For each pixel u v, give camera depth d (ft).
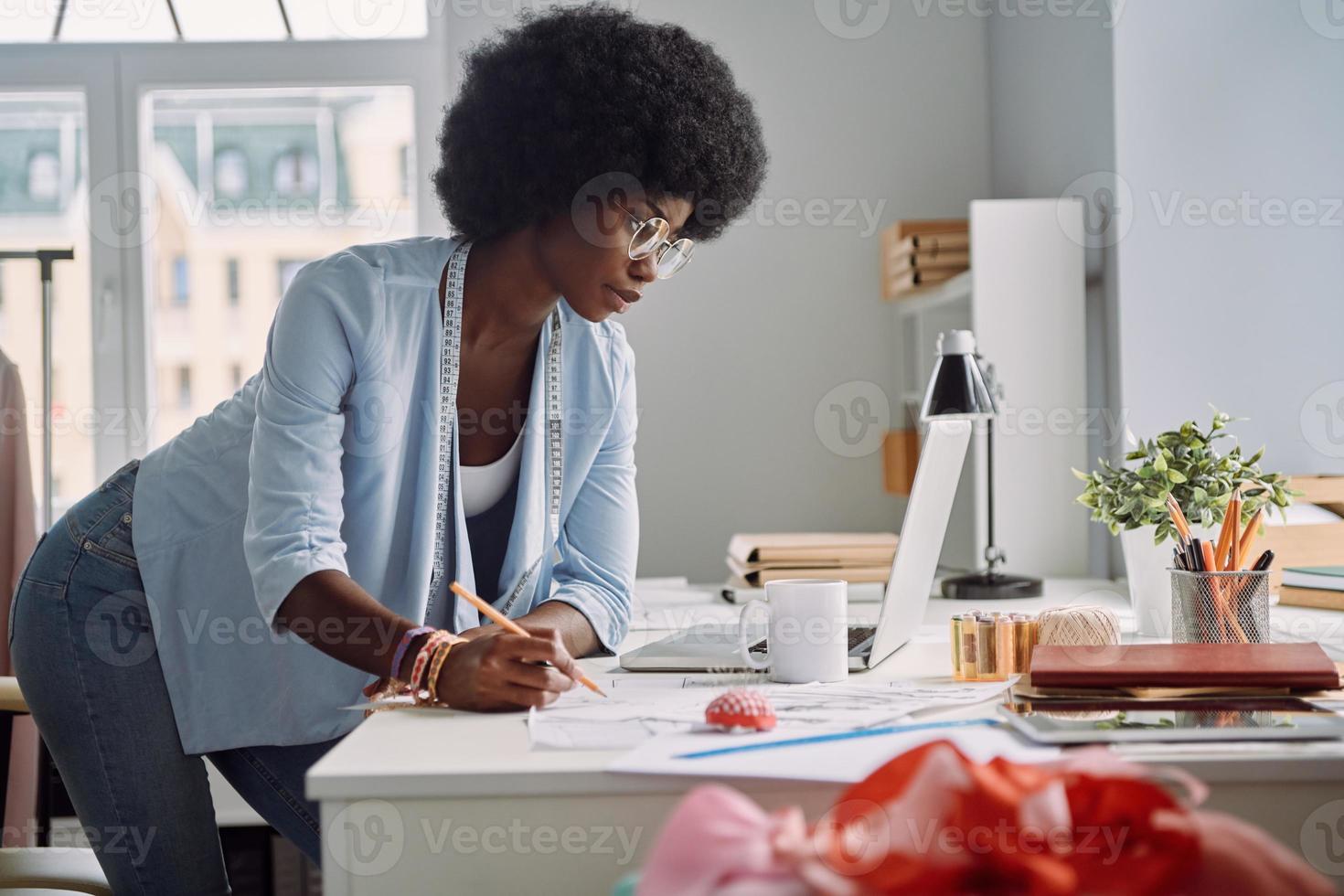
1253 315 6.93
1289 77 6.89
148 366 9.51
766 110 9.82
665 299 9.85
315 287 3.63
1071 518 7.47
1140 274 6.98
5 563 7.69
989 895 1.87
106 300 9.49
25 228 9.49
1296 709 2.85
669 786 2.47
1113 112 6.98
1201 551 3.91
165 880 4.00
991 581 6.77
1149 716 2.79
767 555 6.63
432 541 3.87
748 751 2.62
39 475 9.46
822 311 9.85
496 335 4.00
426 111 9.58
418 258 3.86
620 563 4.40
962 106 9.83
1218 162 6.95
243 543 3.83
